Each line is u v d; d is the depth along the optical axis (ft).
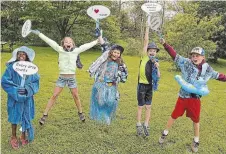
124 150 14.43
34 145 14.25
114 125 17.21
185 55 41.65
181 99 14.74
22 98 13.46
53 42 16.46
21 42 62.44
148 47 15.70
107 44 16.57
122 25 83.15
